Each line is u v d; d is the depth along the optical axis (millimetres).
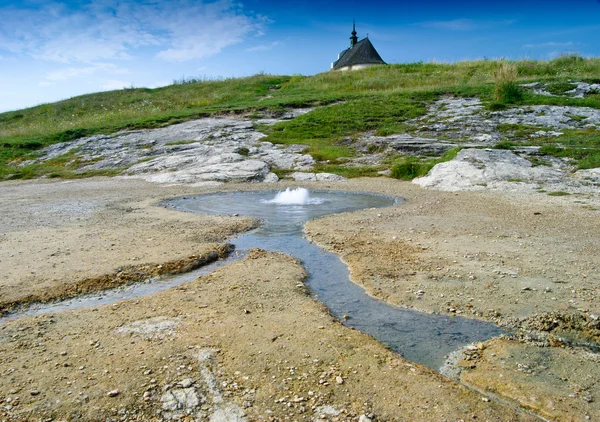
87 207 12297
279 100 30641
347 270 7121
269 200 13156
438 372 4375
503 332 5121
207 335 4922
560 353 4676
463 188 14117
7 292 6055
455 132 21078
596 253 7461
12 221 10531
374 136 21656
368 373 4250
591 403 3861
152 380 4113
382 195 13688
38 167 21203
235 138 22688
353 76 37625
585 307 5496
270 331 5023
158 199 13422
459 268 6941
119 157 21781
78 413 3705
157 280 6723
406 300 5934
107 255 7547
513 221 9875
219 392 3977
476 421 3637
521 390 4051
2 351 4617
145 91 43062
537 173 14680
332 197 13531
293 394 3953
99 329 5082
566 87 26078
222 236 8977
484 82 29578
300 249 8266
